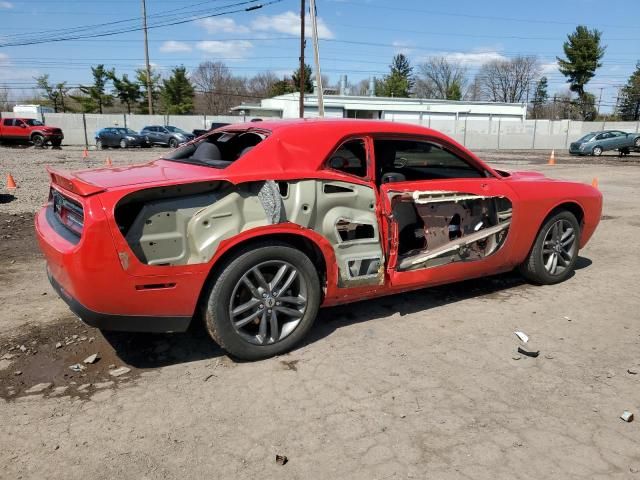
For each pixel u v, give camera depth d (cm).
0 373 335
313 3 2425
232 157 398
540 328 414
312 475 243
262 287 348
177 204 317
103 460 252
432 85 8800
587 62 6456
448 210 438
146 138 3488
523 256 492
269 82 9188
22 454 256
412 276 413
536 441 269
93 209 295
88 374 336
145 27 4606
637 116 7019
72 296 314
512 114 5459
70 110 6756
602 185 1484
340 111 4850
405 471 245
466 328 413
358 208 380
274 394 313
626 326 419
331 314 441
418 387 321
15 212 898
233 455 257
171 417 288
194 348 375
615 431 278
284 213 346
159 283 312
